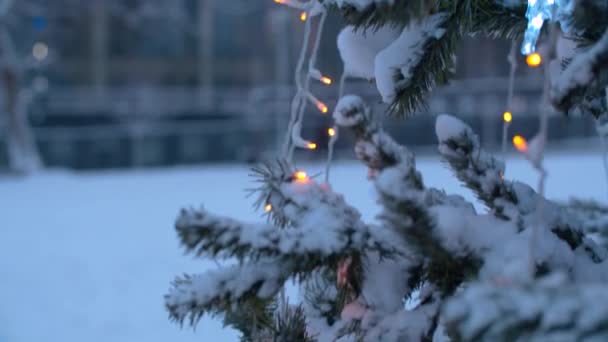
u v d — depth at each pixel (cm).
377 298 115
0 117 2483
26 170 2216
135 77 3662
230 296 103
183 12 3706
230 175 1969
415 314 114
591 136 2355
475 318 66
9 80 2259
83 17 3406
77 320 615
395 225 93
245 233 95
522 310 66
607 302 66
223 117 3438
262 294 104
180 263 823
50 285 748
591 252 115
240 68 3838
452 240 101
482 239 106
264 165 120
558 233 114
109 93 3472
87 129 3144
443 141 121
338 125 117
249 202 1295
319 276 129
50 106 3288
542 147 85
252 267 105
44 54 3059
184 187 1673
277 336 117
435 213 100
